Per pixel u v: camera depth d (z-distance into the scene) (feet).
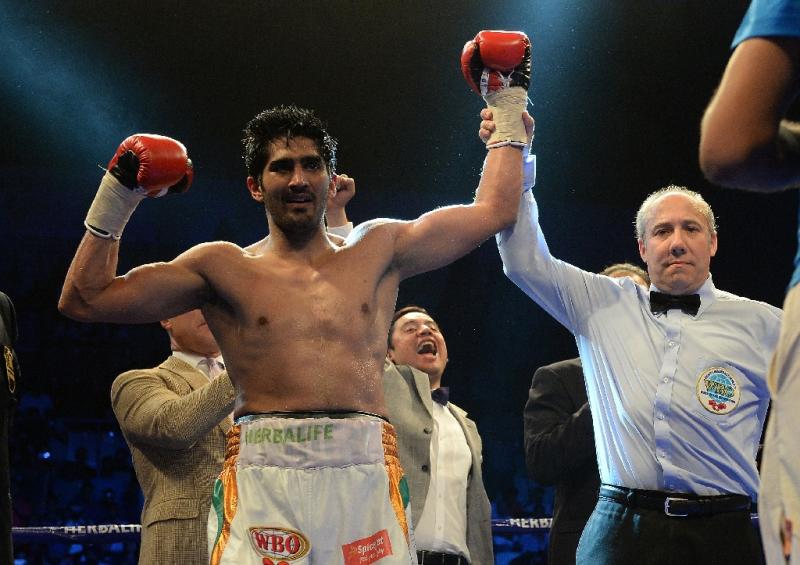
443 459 10.40
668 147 29.01
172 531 8.57
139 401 8.98
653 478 8.02
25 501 24.88
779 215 29.91
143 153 7.14
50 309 29.40
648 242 8.77
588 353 8.68
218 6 26.94
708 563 7.78
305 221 7.29
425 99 29.22
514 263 8.60
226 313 7.27
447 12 27.43
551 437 10.21
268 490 6.74
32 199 28.73
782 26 3.36
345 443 6.84
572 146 29.22
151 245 29.50
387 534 6.78
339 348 7.06
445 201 30.14
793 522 3.45
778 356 3.60
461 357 31.78
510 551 22.71
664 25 26.43
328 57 28.43
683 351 8.23
